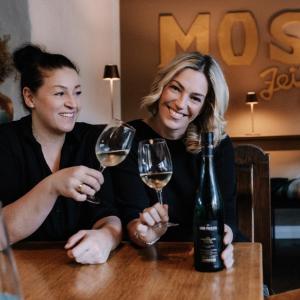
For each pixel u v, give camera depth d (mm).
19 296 477
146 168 1194
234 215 1502
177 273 981
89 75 5223
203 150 1060
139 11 5875
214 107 1568
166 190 1550
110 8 5797
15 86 2822
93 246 1072
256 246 1214
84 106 5082
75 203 1449
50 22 3984
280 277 3574
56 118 1448
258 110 5648
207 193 1036
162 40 5836
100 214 1416
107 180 1494
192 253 1153
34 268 1051
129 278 955
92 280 948
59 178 1154
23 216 1170
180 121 1537
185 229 1534
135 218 1422
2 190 1472
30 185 1479
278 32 5570
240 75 5656
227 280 923
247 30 5625
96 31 5434
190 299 818
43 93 1436
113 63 5883
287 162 5605
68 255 1072
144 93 5938
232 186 1532
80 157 1519
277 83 5598
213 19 5703
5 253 477
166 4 5812
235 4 5656
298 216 5527
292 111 5594
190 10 5758
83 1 5004
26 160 1483
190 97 1523
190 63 1521
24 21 3129
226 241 1046
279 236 5566
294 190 4824
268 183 1638
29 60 1465
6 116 2688
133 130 1286
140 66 5926
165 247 1231
